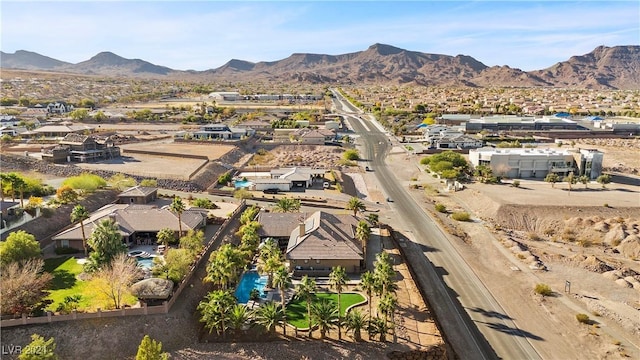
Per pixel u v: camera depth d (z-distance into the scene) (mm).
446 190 144875
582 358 62250
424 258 92438
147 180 129375
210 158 169750
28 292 59812
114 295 63062
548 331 68375
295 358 58406
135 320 60312
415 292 76188
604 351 63656
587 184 145750
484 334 67062
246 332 62438
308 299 62250
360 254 81250
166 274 70062
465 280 83688
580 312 73625
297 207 110438
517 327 69188
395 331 64562
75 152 156625
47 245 87125
